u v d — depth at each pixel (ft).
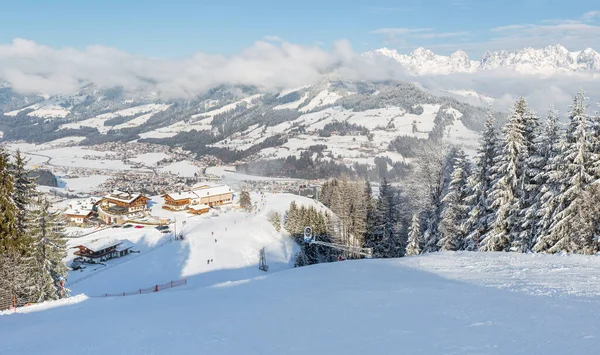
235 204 426.51
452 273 64.64
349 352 31.55
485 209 115.75
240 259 237.66
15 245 99.09
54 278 114.62
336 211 308.19
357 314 43.27
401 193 231.30
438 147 164.55
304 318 43.27
